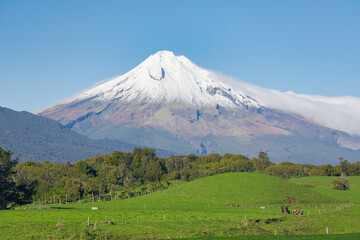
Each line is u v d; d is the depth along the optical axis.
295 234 75.44
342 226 80.56
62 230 70.44
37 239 64.94
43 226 73.88
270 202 127.00
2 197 108.00
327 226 80.81
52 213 91.56
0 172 108.50
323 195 141.00
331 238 65.06
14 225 75.56
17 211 92.94
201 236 71.62
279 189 141.62
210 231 75.94
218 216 97.06
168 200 131.12
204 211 106.25
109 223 78.38
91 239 66.31
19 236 66.25
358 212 95.25
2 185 108.81
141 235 70.25
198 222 85.69
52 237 66.00
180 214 98.75
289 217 92.88
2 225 75.19
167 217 93.69
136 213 98.19
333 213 95.94
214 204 123.75
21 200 113.31
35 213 90.62
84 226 74.56
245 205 122.94
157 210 105.12
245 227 79.38
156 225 79.25
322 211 105.81
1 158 110.31
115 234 69.69
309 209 113.19
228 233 74.94
